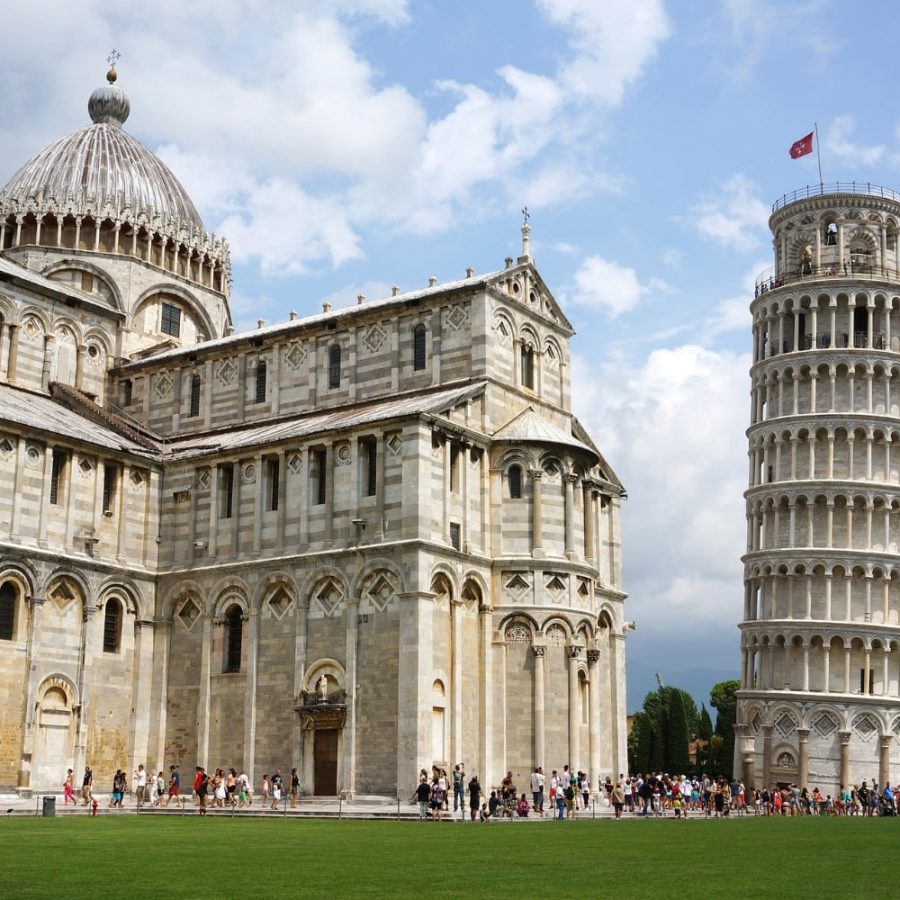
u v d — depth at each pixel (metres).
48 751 69.00
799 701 123.00
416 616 64.75
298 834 43.69
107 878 26.59
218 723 72.06
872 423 128.88
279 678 69.94
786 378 133.38
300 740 67.94
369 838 42.00
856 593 126.25
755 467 134.75
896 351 131.62
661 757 151.25
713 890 26.11
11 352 82.75
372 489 69.31
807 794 107.00
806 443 130.25
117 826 48.06
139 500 77.31
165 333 96.88
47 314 85.94
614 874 29.56
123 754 73.44
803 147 137.50
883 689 124.62
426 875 28.44
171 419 86.94
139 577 75.81
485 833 47.00
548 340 81.56
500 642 70.75
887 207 136.38
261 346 84.00
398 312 78.50
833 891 26.17
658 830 52.50
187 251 98.69
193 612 75.19
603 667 81.81
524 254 80.31
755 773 125.56
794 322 134.62
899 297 133.00
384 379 78.38
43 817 55.97
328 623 68.62
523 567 71.25
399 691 64.62
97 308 89.44
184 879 26.53
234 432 83.12
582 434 84.31
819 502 128.38
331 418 77.12
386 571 66.69
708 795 89.50
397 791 63.47
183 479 77.50
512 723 69.81
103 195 95.81
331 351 81.38
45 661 69.25
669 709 152.62
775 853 37.75
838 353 130.00
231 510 75.06
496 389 75.00
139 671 74.81
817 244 136.12
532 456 73.00
